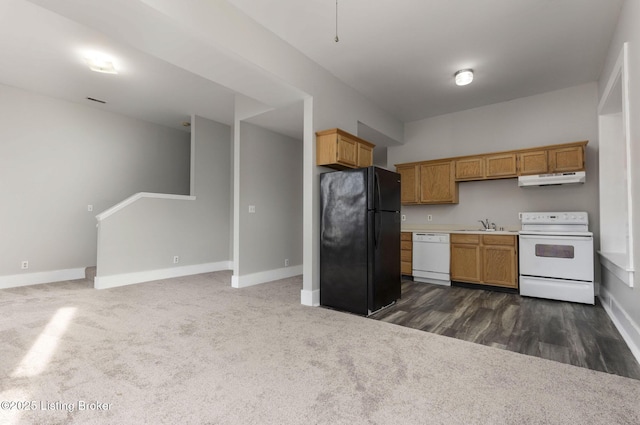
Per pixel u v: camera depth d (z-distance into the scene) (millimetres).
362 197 3311
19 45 3289
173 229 5250
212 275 5371
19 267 4438
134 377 1849
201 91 4496
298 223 5586
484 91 4406
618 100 3318
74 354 2164
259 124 4730
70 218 4922
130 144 5660
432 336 2561
